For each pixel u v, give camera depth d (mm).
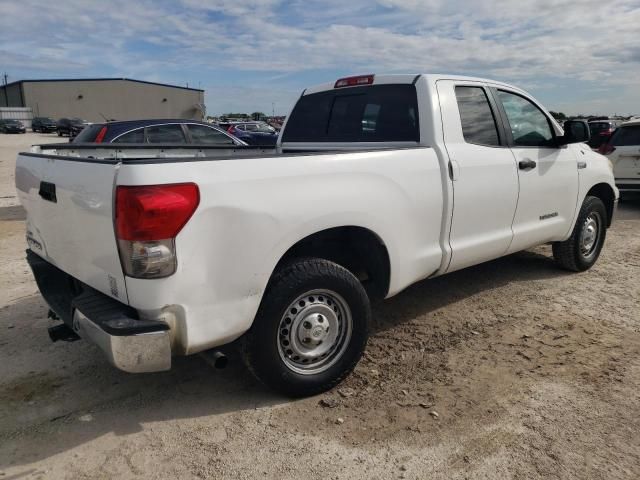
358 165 3311
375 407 3172
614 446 2770
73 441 2889
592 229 5727
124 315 2648
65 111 72500
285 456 2752
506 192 4391
